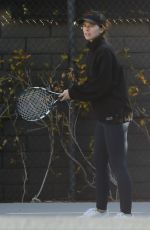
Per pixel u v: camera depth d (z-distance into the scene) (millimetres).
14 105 17531
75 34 17469
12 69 17516
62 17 17688
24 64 17547
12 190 17672
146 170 17625
